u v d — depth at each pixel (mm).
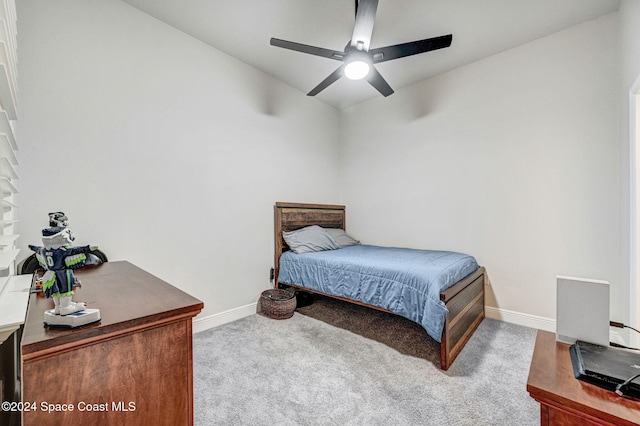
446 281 1910
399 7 2068
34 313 864
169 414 888
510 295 2607
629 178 1875
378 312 2879
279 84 3189
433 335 1747
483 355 1981
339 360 1931
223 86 2648
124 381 801
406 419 1381
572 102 2309
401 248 3283
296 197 3396
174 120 2305
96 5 1924
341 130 4043
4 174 1084
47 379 684
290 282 2855
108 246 1958
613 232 2133
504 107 2648
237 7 2094
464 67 2893
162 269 2227
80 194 1842
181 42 2355
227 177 2674
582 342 935
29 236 1651
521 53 2553
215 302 2559
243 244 2801
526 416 1397
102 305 926
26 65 1652
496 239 2688
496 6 2072
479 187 2795
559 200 2365
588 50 2242
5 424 1021
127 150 2049
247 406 1477
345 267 2389
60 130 1768
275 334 2350
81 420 732
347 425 1347
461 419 1380
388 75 3092
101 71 1936
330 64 2873
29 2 1672
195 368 1827
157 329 865
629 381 695
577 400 683
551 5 2066
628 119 1888
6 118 887
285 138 3264
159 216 2213
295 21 2242
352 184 3918
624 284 1982
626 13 1917
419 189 3242
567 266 2330
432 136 3137
